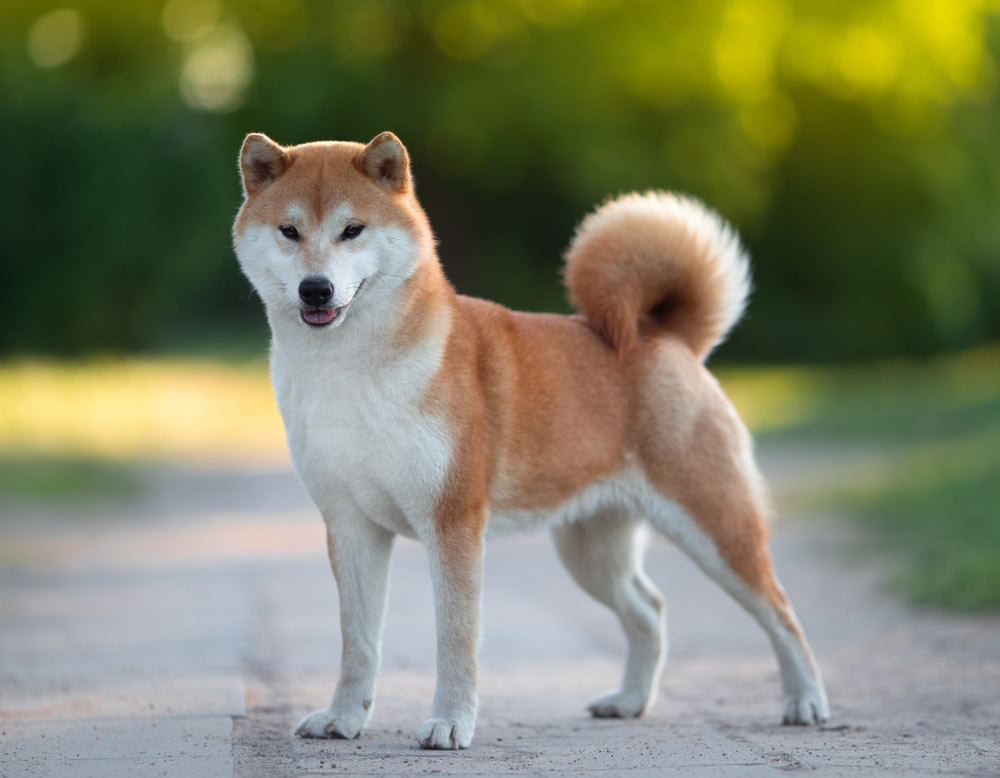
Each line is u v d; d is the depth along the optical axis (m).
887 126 49.94
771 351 51.84
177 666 10.46
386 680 10.29
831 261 51.56
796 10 46.22
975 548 14.62
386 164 8.44
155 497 24.73
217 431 35.34
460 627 8.07
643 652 9.42
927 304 50.88
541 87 43.56
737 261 9.89
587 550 9.51
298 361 8.15
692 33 43.66
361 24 45.16
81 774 6.87
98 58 48.75
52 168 45.78
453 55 45.75
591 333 9.32
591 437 8.94
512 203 50.00
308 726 8.16
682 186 45.91
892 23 46.12
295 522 21.52
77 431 32.03
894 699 9.55
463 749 7.75
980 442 22.69
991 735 8.08
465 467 8.18
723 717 9.20
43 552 18.12
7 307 48.66
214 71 48.75
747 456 9.30
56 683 9.81
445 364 8.23
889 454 25.50
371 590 8.44
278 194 8.35
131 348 51.25
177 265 47.97
